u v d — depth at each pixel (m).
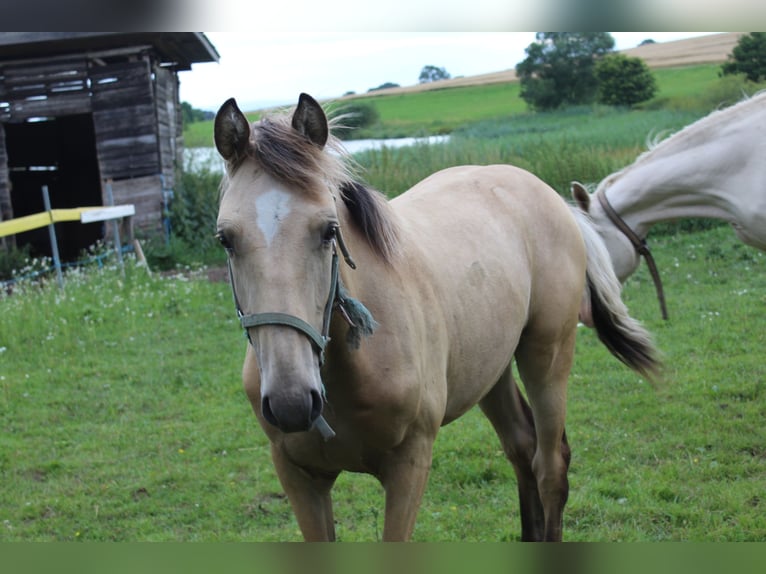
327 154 2.19
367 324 2.18
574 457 4.41
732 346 6.07
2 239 12.16
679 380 5.46
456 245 2.94
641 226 5.17
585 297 3.84
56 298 7.85
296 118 2.15
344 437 2.42
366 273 2.40
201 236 12.49
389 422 2.39
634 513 3.69
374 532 3.65
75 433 5.19
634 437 4.60
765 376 5.38
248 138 2.13
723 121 4.78
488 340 2.94
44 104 12.31
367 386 2.34
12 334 7.17
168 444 4.96
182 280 9.52
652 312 7.14
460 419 5.22
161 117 12.65
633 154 11.90
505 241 3.19
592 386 5.54
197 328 7.63
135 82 12.10
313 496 2.58
